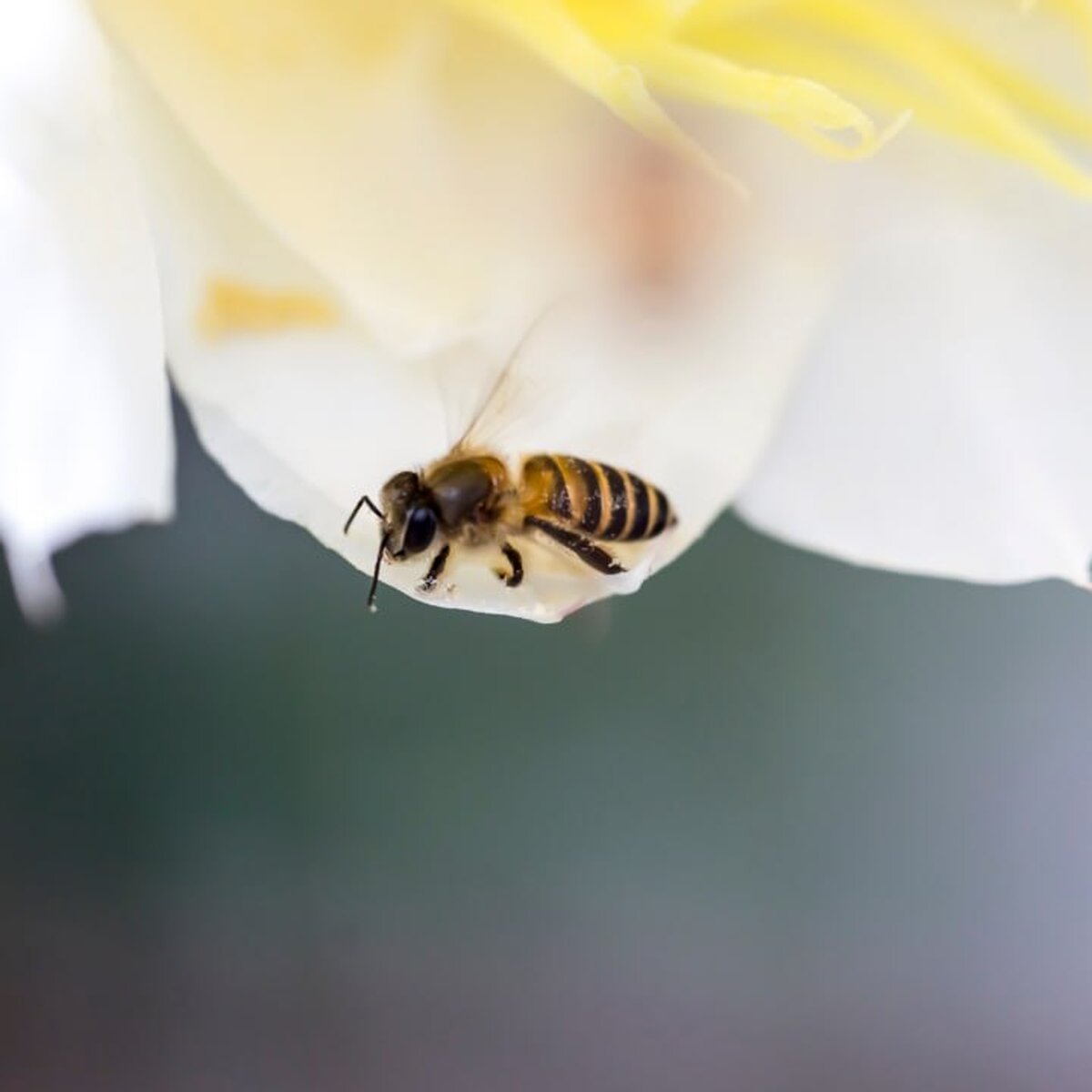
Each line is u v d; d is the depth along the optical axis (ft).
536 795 0.57
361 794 0.57
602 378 0.42
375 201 0.40
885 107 0.40
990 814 0.57
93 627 0.56
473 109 0.40
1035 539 0.42
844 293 0.42
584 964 0.58
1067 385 0.42
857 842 0.57
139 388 0.39
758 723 0.57
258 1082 0.57
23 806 0.56
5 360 0.39
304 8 0.39
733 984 0.58
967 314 0.42
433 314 0.40
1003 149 0.40
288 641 0.56
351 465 0.40
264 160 0.40
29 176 0.39
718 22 0.39
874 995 0.58
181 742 0.56
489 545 0.41
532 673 0.57
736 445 0.42
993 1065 0.57
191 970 0.57
